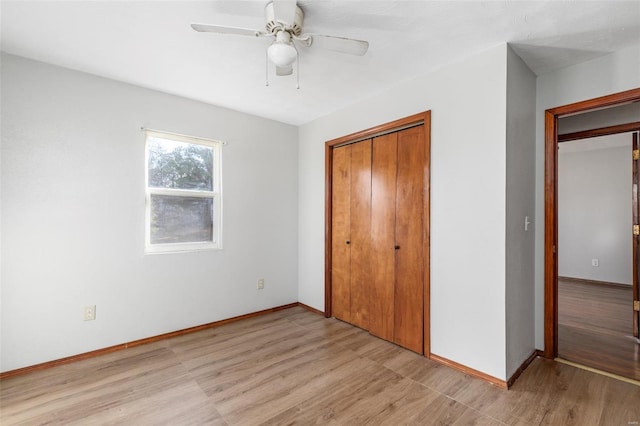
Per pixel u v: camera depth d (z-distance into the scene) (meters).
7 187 2.16
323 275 3.56
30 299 2.24
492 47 2.09
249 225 3.46
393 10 1.69
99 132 2.52
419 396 1.95
